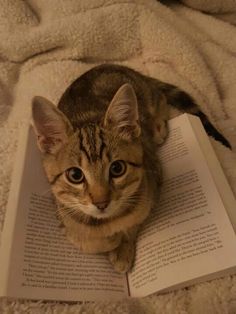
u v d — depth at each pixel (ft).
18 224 0.97
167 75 1.48
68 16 1.56
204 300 0.91
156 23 1.54
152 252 0.99
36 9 1.66
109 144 0.90
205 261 0.92
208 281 0.94
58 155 0.92
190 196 1.04
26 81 1.50
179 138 1.20
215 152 1.21
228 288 0.92
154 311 0.92
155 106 1.28
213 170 1.07
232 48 1.67
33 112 0.88
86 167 0.88
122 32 1.55
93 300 0.93
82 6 1.58
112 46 1.57
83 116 1.07
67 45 1.52
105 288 0.97
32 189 1.05
